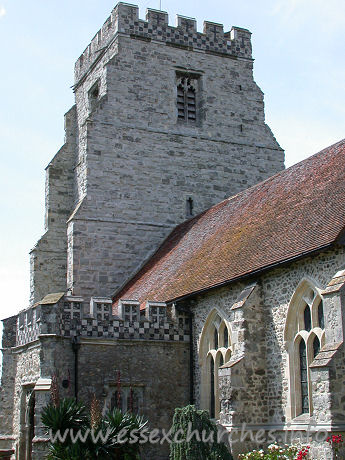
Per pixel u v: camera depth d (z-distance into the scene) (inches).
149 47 1592.0
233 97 1646.2
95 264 1445.6
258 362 931.3
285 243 934.4
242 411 906.7
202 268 1122.0
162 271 1307.8
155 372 1074.7
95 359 1041.5
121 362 1056.8
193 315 1114.7
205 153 1585.9
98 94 1652.3
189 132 1583.4
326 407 770.2
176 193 1542.8
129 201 1501.0
